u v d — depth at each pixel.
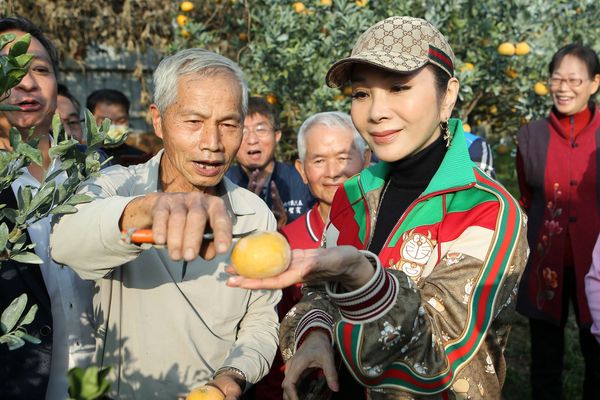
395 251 1.82
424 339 1.52
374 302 1.46
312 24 5.46
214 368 2.09
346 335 1.49
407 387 1.57
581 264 4.14
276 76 5.51
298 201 4.39
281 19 5.38
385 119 1.82
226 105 2.05
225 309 2.10
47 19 6.05
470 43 5.52
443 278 1.63
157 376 2.05
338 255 1.40
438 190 1.80
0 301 2.11
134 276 2.05
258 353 2.05
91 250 1.54
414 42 1.80
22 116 2.39
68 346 2.24
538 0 5.39
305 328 1.79
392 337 1.47
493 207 1.72
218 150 2.07
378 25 1.85
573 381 4.86
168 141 2.10
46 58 2.45
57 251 1.62
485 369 1.73
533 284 4.32
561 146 4.29
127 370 2.06
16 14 5.93
